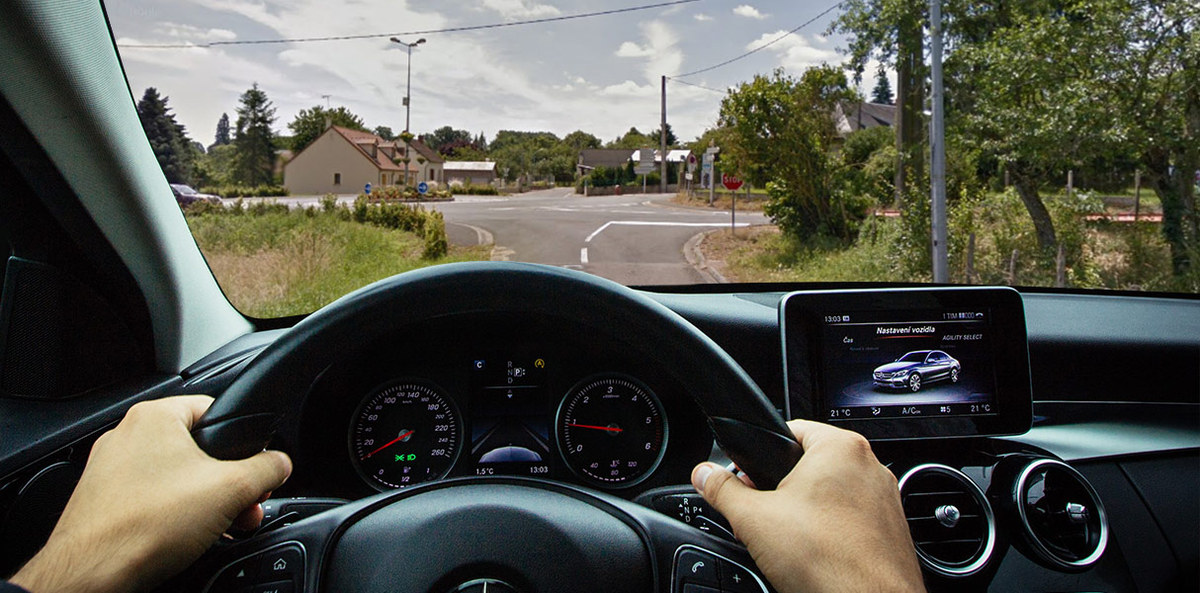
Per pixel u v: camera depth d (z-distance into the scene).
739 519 0.71
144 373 1.74
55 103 1.45
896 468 1.65
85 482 0.71
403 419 1.44
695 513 1.27
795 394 1.66
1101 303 2.62
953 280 9.73
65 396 1.56
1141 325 2.38
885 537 0.67
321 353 0.85
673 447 1.49
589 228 12.04
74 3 1.47
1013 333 1.73
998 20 10.93
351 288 2.72
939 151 9.42
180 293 1.79
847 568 0.64
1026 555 1.62
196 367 1.84
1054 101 9.16
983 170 12.08
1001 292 1.73
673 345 0.87
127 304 1.68
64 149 1.48
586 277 0.89
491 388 1.46
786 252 9.23
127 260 1.63
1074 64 9.30
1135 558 1.86
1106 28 8.77
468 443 1.46
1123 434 2.11
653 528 1.08
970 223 10.25
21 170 1.45
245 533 1.08
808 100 14.18
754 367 2.08
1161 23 8.55
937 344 1.71
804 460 0.76
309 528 1.03
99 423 1.53
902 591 0.62
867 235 10.86
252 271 2.37
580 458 1.47
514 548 1.00
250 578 0.98
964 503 1.60
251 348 1.97
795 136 13.84
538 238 8.91
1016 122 9.66
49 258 1.54
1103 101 8.96
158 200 1.74
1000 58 9.63
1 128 1.40
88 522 0.67
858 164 14.01
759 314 2.09
